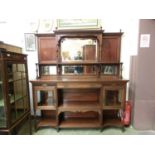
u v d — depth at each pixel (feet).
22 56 7.15
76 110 7.98
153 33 7.64
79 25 8.66
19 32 9.01
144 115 8.30
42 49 8.89
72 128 8.51
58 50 8.71
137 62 7.93
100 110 8.01
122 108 7.94
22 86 7.28
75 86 7.73
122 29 8.74
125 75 9.16
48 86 7.80
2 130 5.76
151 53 7.79
